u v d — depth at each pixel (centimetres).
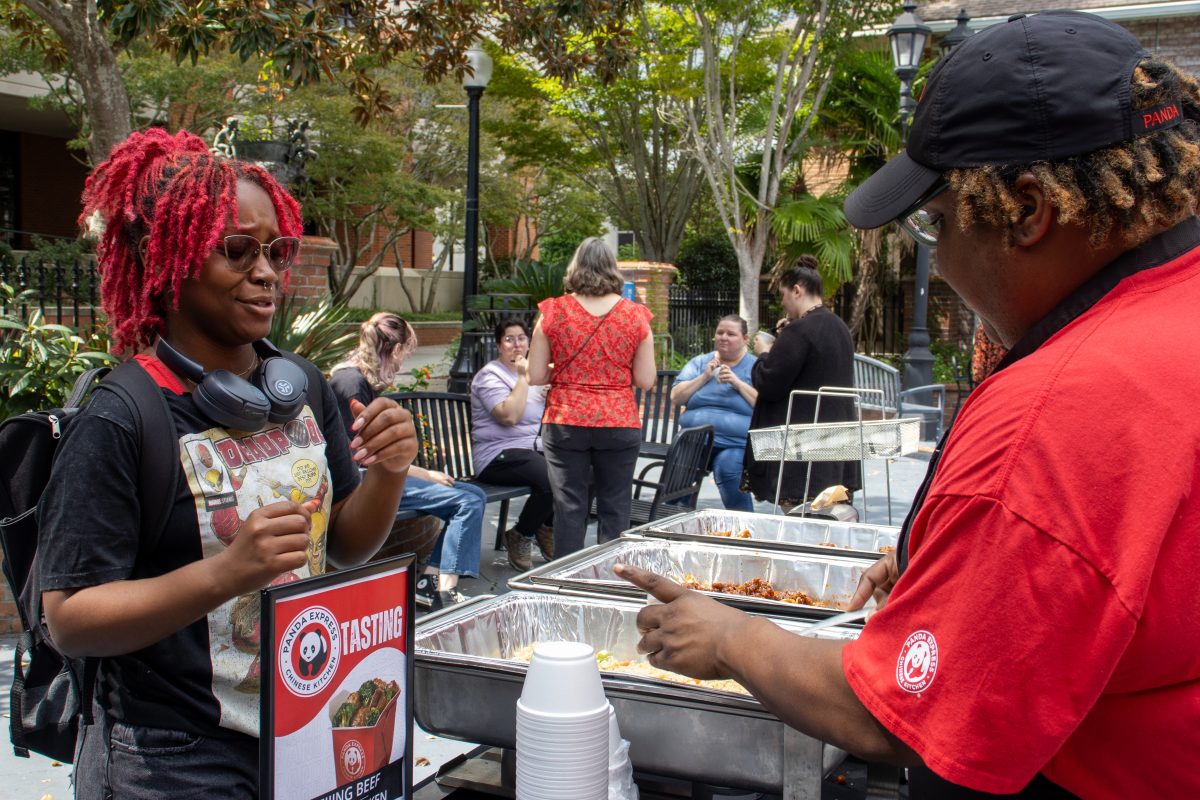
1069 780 128
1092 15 136
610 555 335
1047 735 114
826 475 603
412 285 3262
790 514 540
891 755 128
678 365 1666
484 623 266
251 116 1578
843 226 1816
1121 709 124
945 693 118
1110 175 124
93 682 173
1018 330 140
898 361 1803
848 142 1884
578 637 281
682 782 254
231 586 153
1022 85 128
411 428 192
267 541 152
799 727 138
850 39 1822
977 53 134
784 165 1902
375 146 2048
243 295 176
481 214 2764
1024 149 128
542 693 186
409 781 181
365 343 552
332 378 545
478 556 555
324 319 698
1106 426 115
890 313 1941
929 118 138
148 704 168
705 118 2039
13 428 171
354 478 205
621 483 555
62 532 158
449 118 2347
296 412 182
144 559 168
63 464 160
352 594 169
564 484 546
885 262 1909
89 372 187
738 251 1847
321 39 682
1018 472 117
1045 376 120
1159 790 124
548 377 559
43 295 674
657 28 1819
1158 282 128
